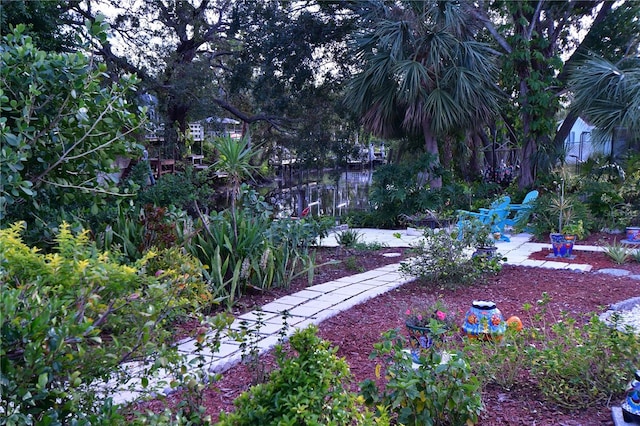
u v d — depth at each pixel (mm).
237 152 6031
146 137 13648
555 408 2859
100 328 1899
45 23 8430
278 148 18906
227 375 3359
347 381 2811
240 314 4902
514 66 12703
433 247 6238
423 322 3465
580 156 16031
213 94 15164
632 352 3006
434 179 11891
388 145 15867
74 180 4305
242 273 5348
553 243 8109
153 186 9352
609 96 10859
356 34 12266
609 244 8734
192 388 2213
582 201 11164
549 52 13359
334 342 4027
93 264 1899
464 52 11172
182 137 15328
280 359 2406
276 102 16078
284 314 3684
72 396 1735
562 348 3217
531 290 5832
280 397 2125
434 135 11766
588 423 2689
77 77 3977
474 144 14984
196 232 5422
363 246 8727
